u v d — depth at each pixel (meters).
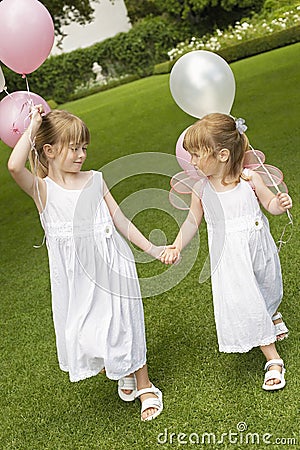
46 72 18.69
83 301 2.70
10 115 3.03
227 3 18.94
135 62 19.27
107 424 2.79
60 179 2.74
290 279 3.73
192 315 3.59
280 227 4.55
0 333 4.00
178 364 3.11
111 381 3.14
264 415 2.60
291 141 7.05
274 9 18.59
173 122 10.20
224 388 2.84
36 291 4.60
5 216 7.23
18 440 2.84
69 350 2.71
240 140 2.76
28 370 3.45
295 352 2.98
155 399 2.79
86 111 13.88
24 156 2.60
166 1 19.62
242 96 10.46
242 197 2.76
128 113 11.88
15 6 2.99
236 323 2.76
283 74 11.49
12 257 5.57
